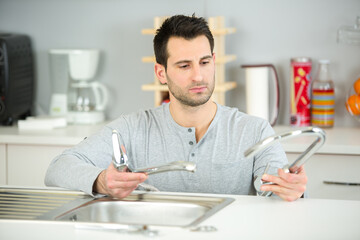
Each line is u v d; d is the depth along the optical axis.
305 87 2.98
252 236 1.27
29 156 2.90
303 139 2.70
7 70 3.12
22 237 1.29
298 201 1.57
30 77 3.38
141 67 3.31
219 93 2.94
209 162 1.93
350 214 1.44
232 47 3.16
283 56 3.10
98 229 1.34
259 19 3.11
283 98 3.13
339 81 3.05
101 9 3.34
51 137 2.83
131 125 2.03
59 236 1.30
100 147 1.96
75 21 3.38
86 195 1.69
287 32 3.08
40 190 1.74
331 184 2.60
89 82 3.38
